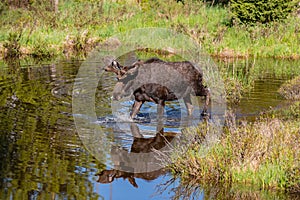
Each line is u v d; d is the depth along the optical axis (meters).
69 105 14.21
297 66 22.83
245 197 8.66
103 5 35.25
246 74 18.36
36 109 13.66
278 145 9.80
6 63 22.19
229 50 26.58
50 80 17.83
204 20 31.06
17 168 9.48
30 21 30.39
